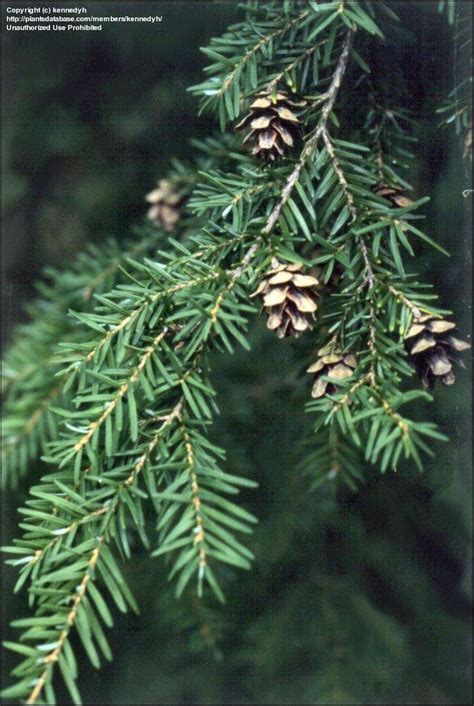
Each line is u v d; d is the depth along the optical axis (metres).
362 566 0.51
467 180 0.39
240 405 0.46
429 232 0.39
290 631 0.50
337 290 0.37
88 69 0.51
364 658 0.50
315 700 0.49
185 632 0.52
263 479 0.48
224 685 0.51
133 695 0.52
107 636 0.53
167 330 0.33
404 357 0.33
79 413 0.32
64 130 0.53
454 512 0.47
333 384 0.33
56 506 0.31
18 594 0.53
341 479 0.47
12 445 0.46
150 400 0.32
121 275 0.47
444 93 0.38
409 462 0.43
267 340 0.47
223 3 0.42
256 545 0.48
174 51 0.48
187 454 0.32
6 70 0.52
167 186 0.43
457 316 0.39
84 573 0.31
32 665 0.30
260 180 0.34
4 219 0.57
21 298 0.58
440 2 0.37
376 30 0.34
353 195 0.34
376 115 0.38
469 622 0.51
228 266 0.35
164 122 0.51
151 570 0.50
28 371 0.47
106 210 0.55
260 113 0.34
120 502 0.31
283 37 0.36
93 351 0.33
